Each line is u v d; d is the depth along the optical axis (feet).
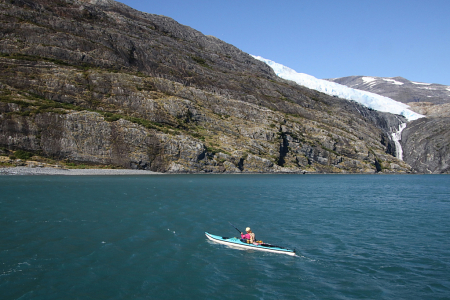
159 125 405.18
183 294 60.44
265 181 299.58
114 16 653.71
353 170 530.68
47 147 315.78
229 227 108.58
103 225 105.19
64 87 382.83
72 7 566.36
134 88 435.94
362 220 126.62
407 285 65.87
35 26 446.60
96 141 334.44
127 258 76.69
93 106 386.93
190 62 628.28
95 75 416.87
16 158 298.76
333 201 178.19
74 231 97.60
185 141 377.09
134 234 95.91
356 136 619.67
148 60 538.47
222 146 422.41
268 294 61.31
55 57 433.48
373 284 66.23
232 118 497.87
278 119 531.50
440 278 69.31
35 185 202.28
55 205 136.87
